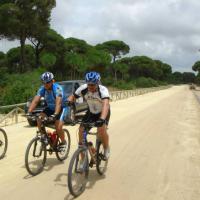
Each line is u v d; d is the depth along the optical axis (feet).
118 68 273.13
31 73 88.28
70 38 207.82
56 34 176.55
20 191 20.45
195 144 35.29
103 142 22.85
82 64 186.09
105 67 233.55
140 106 83.30
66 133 27.40
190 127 47.73
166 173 24.53
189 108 79.71
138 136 39.55
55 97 24.38
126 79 291.58
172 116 61.21
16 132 41.65
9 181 22.26
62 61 189.26
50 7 133.39
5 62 188.65
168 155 30.07
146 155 29.96
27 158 22.88
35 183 21.90
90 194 20.10
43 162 24.49
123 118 56.65
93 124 20.84
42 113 24.66
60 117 25.00
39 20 133.49
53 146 25.23
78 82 53.62
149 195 20.11
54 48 175.01
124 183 22.17
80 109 51.85
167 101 106.32
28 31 135.85
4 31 128.57
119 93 120.98
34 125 47.32
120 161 27.68
